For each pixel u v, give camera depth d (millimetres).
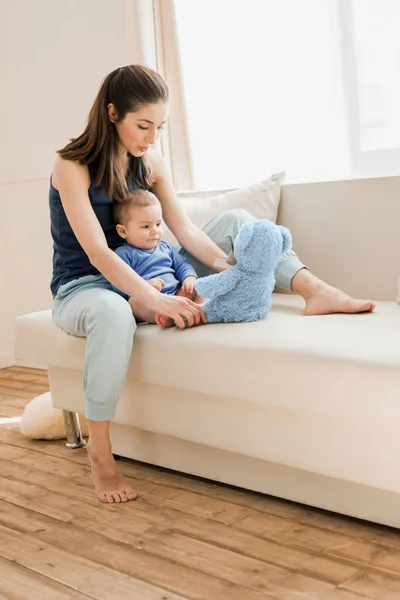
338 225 2332
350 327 1780
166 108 2072
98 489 2002
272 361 1681
